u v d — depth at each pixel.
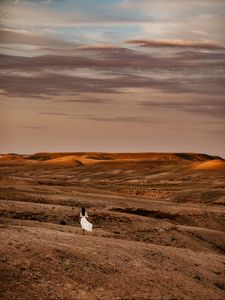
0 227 33.12
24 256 26.72
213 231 57.22
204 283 31.25
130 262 30.41
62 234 34.31
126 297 25.16
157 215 69.06
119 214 56.72
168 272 30.73
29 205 54.84
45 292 23.56
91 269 27.42
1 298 22.03
